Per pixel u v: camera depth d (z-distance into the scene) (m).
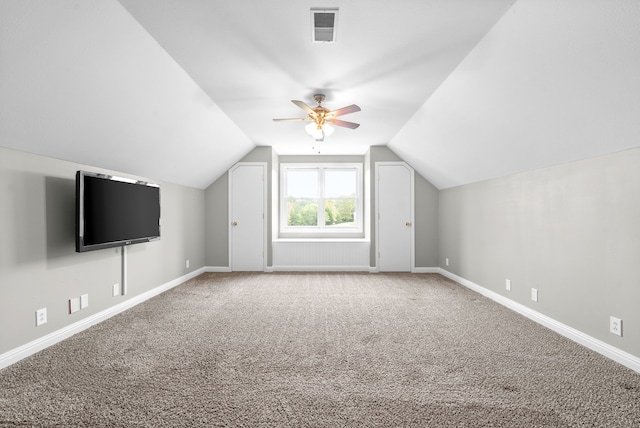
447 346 2.69
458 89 3.16
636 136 2.16
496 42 2.40
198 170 5.16
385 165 6.03
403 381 2.14
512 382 2.12
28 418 1.74
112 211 3.25
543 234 3.19
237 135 5.01
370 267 6.06
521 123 2.90
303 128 4.85
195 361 2.42
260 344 2.74
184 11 2.13
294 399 1.93
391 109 4.02
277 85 3.31
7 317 2.36
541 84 2.40
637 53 1.76
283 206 6.69
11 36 1.78
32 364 2.36
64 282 2.87
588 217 2.65
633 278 2.28
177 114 3.52
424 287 4.84
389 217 6.04
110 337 2.88
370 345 2.72
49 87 2.18
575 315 2.80
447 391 2.02
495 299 4.06
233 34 2.41
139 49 2.45
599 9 1.71
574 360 2.42
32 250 2.56
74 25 1.96
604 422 1.71
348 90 3.45
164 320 3.35
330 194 6.72
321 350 2.62
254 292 4.54
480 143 3.68
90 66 2.28
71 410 1.81
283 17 2.21
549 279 3.11
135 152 3.54
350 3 2.07
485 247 4.33
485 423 1.71
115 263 3.55
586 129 2.42
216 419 1.74
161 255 4.55
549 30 2.01
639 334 2.24
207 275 5.73
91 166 3.23
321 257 6.13
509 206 3.77
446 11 2.14
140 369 2.29
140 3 2.04
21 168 2.48
